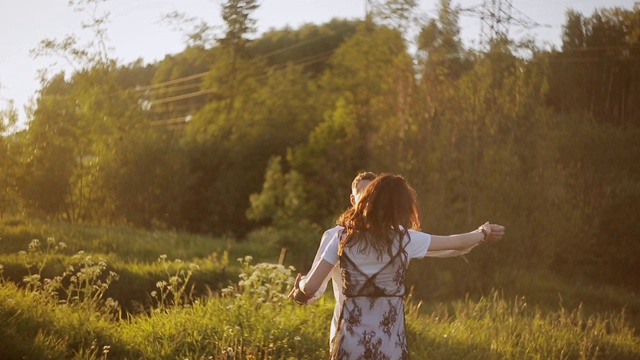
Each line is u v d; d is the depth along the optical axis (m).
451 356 7.02
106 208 24.83
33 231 16.55
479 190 16.70
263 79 34.25
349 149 21.98
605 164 28.59
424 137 17.95
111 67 26.05
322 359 6.39
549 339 8.21
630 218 23.69
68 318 6.67
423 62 18.58
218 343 6.21
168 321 6.96
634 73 36.69
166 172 25.62
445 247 3.91
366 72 22.31
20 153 23.42
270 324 6.80
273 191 22.66
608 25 38.00
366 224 3.81
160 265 13.02
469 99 17.45
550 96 36.53
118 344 6.45
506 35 17.72
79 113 24.62
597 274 22.91
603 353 8.58
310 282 3.85
